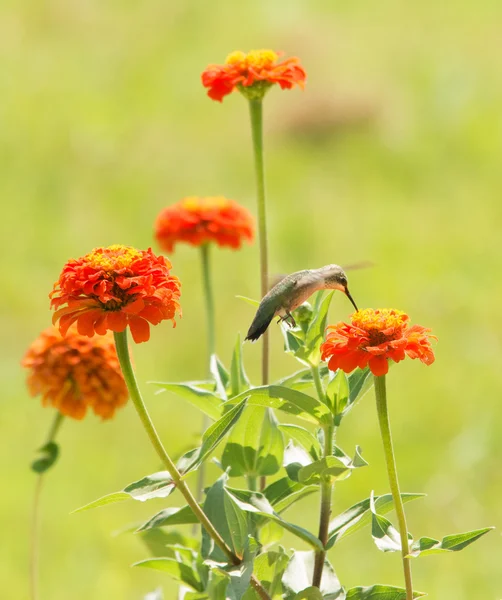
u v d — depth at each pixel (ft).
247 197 54.03
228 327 41.68
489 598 26.22
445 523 30.30
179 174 56.80
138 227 51.49
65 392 16.42
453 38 75.36
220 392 12.65
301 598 10.85
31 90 68.03
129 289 10.19
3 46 75.51
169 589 27.68
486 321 41.42
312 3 85.20
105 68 72.59
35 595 17.47
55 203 53.93
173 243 20.71
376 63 70.95
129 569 28.40
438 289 44.09
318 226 49.80
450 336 40.55
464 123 61.00
